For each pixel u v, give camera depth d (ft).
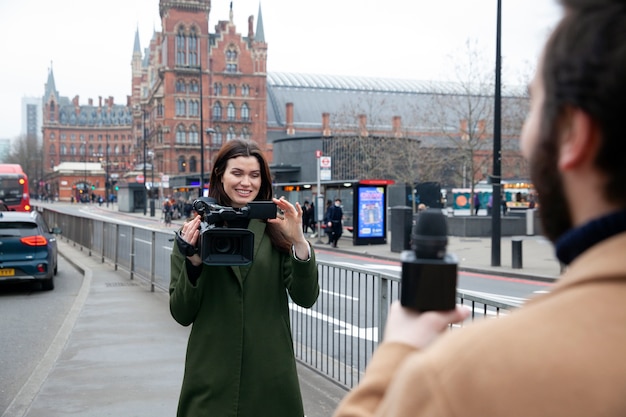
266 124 291.99
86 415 14.96
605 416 1.95
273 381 8.20
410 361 2.43
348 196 90.68
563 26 2.35
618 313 2.08
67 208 264.11
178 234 8.09
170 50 274.77
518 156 117.91
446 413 2.13
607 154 2.20
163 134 277.03
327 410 14.98
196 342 8.27
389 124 317.01
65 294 36.86
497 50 50.98
